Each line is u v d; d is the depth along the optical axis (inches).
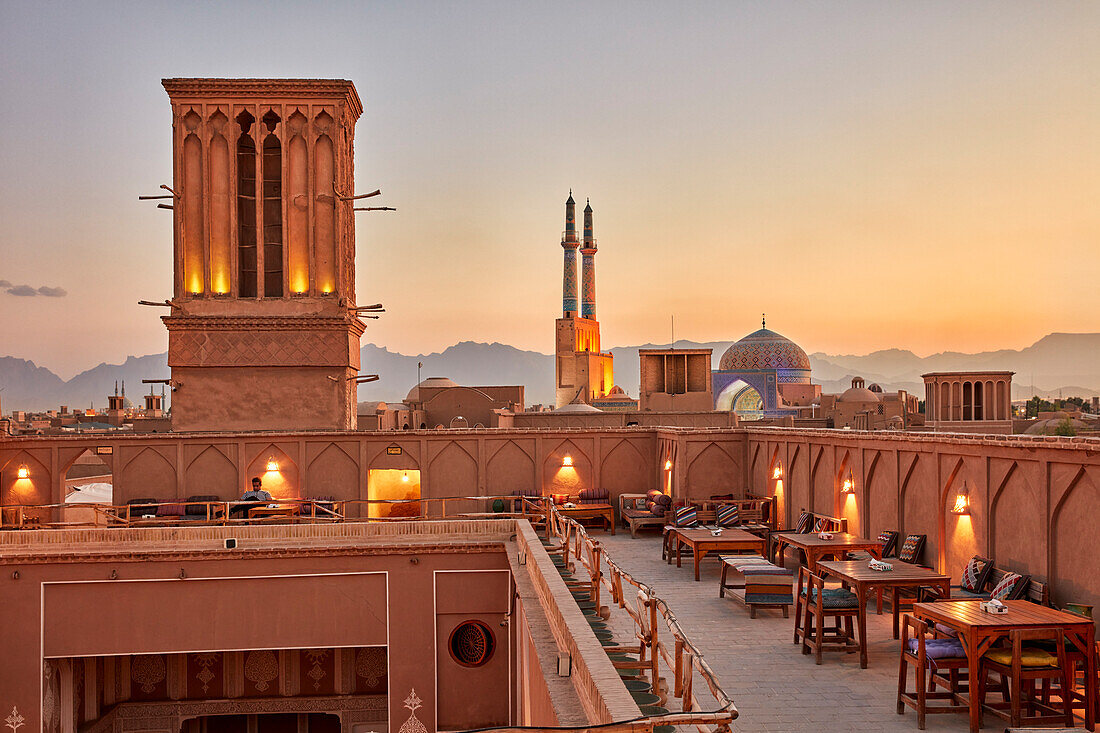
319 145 896.9
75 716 610.9
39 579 556.7
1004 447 379.6
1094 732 266.4
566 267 3420.3
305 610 570.3
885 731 281.0
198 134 880.9
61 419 2128.4
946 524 437.7
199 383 873.5
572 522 454.0
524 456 794.2
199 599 565.0
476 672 572.7
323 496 776.3
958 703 294.0
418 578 574.2
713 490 731.4
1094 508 325.1
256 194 890.7
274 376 879.1
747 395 2723.9
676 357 1530.5
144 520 613.9
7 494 740.7
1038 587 351.3
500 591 575.2
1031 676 277.3
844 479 555.5
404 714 567.8
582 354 2903.5
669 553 599.8
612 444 805.2
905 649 298.5
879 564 376.8
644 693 235.3
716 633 404.8
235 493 769.6
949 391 1306.6
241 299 884.0
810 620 371.9
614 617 338.0
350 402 922.7
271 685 698.2
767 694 317.1
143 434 761.0
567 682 246.7
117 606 560.4
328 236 896.3
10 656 550.9
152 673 689.6
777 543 574.2
